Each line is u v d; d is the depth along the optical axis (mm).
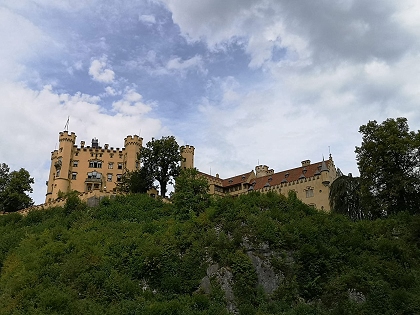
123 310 45875
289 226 56094
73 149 111500
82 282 50438
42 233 66688
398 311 44531
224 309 46312
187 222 61844
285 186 101688
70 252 57781
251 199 63531
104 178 110188
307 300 49031
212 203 67312
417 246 55719
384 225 59188
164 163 97125
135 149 111188
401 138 67375
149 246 55438
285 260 52312
